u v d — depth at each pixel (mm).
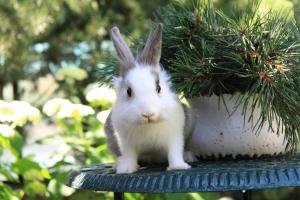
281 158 1262
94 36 2744
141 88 1145
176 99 1204
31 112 1587
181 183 1056
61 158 1716
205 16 1297
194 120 1274
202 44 1240
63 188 1606
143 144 1212
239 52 1229
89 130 1892
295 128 1223
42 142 1777
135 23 2570
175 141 1192
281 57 1209
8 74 2570
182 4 1363
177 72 1241
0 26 2451
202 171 1093
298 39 1262
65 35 2736
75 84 2717
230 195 2762
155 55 1203
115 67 1335
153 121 1129
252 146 1262
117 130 1195
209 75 1242
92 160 1689
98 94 1732
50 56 2752
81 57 2756
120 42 1215
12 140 1652
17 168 1603
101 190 1114
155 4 2666
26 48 2545
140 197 1683
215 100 1266
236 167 1128
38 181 1636
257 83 1187
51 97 2742
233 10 1414
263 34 1242
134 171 1177
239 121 1256
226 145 1271
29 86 2785
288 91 1191
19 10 2449
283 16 1329
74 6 2582
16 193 1620
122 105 1166
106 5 2775
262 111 1182
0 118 1556
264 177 1045
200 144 1292
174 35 1304
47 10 2477
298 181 1046
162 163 1286
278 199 2621
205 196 1615
